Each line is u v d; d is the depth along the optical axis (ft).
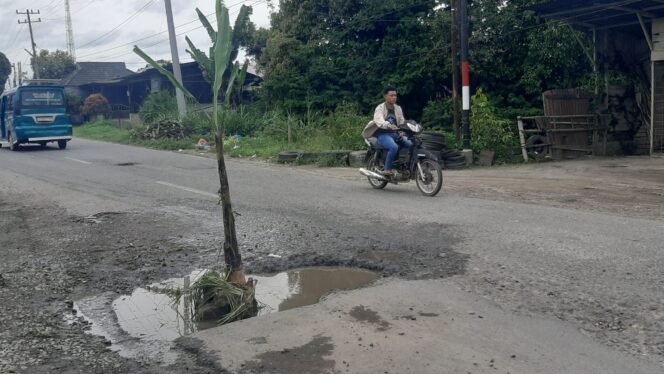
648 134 55.16
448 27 63.87
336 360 11.74
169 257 20.07
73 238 23.30
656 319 13.30
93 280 17.79
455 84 51.47
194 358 12.16
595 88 53.36
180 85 16.22
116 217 27.27
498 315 13.80
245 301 14.94
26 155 63.57
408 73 67.92
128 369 11.75
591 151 51.13
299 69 78.13
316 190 34.01
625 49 56.24
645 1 44.62
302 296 15.96
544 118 48.85
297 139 62.80
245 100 104.68
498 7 63.72
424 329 13.12
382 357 11.78
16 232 24.81
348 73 74.74
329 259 19.17
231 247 15.61
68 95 150.41
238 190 34.73
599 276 16.34
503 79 64.39
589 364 11.27
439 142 44.86
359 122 57.98
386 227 23.36
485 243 20.30
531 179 37.19
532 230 22.02
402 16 71.92
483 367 11.23
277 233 22.89
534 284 15.88
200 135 77.97
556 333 12.72
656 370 10.99
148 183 38.47
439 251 19.51
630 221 23.20
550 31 57.36
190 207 29.37
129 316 14.85
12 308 15.44
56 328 14.03
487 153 46.85
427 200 29.53
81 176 43.09
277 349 12.38
